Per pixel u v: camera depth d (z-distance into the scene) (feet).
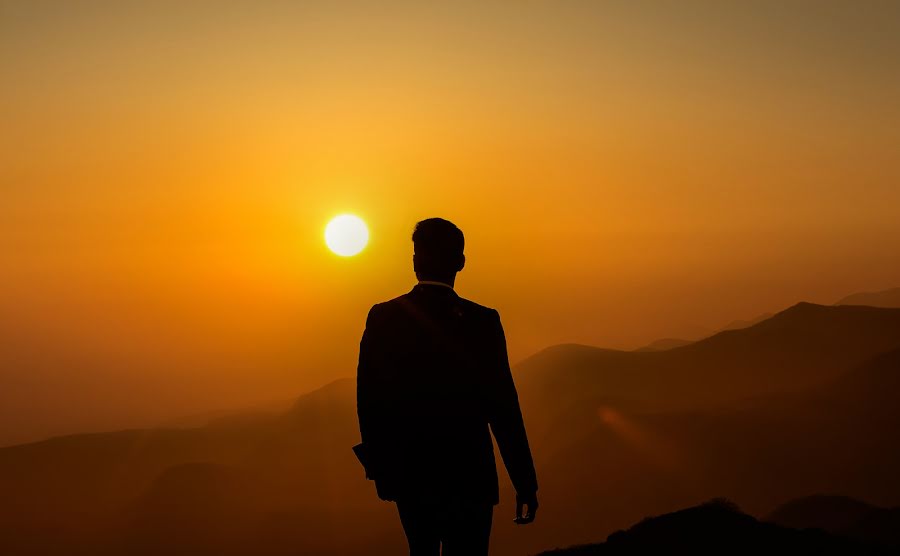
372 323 15.19
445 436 14.14
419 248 15.29
